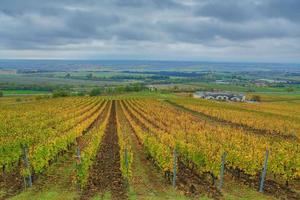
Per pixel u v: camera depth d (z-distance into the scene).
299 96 166.50
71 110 69.44
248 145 31.56
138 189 20.72
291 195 20.41
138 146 34.62
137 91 177.12
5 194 19.81
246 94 181.00
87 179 22.53
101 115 67.62
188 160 26.83
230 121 61.81
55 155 27.81
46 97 134.00
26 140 30.58
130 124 52.50
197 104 99.88
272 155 24.58
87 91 191.62
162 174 24.22
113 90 172.62
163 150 24.59
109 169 25.23
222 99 150.50
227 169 25.39
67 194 19.72
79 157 21.52
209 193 20.22
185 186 21.50
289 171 22.16
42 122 46.22
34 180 22.48
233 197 19.64
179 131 37.66
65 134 33.12
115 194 19.75
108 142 36.53
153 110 73.75
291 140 44.12
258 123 53.94
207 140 33.69
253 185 22.06
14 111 67.00
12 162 25.27
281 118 68.00
